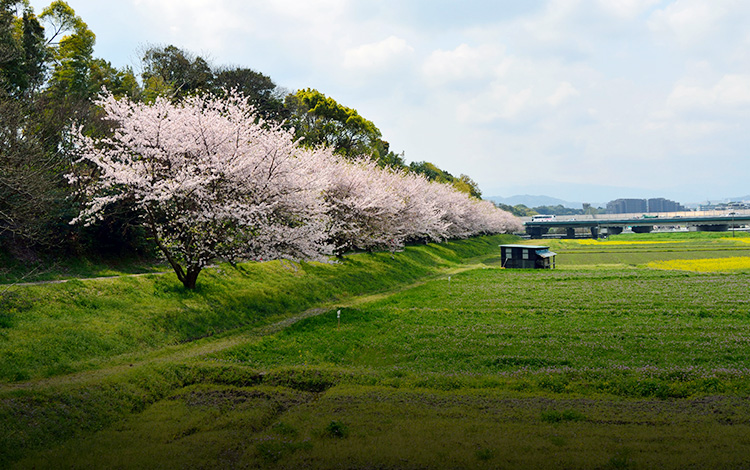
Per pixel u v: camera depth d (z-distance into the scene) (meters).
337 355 19.94
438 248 70.50
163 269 31.06
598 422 12.20
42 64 45.94
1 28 34.16
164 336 20.89
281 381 16.27
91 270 27.56
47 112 30.80
